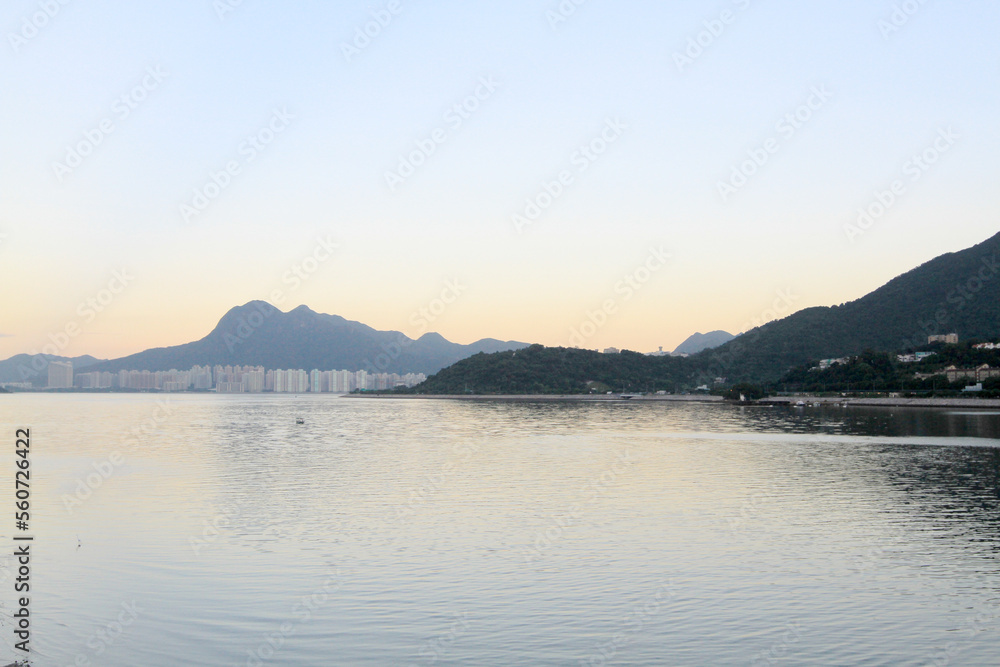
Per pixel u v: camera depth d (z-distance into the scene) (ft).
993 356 551.18
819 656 66.49
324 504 136.98
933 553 99.96
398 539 108.27
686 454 224.33
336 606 79.00
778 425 350.84
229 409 613.93
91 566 93.86
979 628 72.84
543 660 65.72
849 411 464.65
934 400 489.67
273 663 65.41
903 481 164.55
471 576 89.51
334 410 588.09
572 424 379.14
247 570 92.07
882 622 74.33
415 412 543.39
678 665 64.59
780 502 138.51
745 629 72.64
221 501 140.26
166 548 102.94
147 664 65.26
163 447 254.68
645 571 91.66
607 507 133.59
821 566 93.81
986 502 138.21
